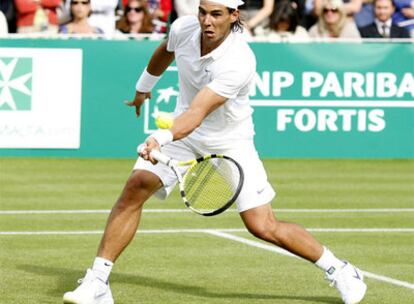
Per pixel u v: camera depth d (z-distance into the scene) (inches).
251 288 595.8
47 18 1242.0
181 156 547.5
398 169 1159.0
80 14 1228.5
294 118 1190.3
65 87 1154.0
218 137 540.4
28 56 1142.3
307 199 956.0
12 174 1064.2
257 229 542.3
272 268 650.8
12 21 1239.5
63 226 797.9
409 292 590.2
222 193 527.8
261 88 1181.1
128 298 567.5
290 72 1184.8
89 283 532.7
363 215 874.8
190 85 535.2
